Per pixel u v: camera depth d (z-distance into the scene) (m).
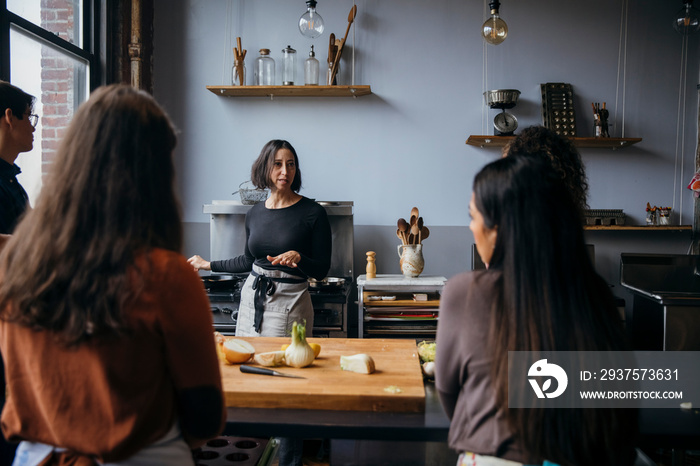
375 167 3.92
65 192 0.88
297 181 2.75
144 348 0.89
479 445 1.02
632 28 3.81
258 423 1.34
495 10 3.12
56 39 3.10
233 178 3.97
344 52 3.89
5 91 1.74
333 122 3.92
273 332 2.60
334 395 1.43
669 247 3.87
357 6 3.88
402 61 3.88
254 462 1.57
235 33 3.93
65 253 0.85
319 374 1.60
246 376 1.58
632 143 3.70
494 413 1.00
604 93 3.83
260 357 1.66
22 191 1.81
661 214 3.75
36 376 0.90
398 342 1.98
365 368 1.60
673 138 3.82
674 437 1.25
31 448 0.96
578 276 0.97
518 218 0.99
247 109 3.95
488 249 1.10
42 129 2.98
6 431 0.96
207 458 1.62
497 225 1.03
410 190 3.92
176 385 0.94
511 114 3.83
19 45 2.79
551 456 0.94
